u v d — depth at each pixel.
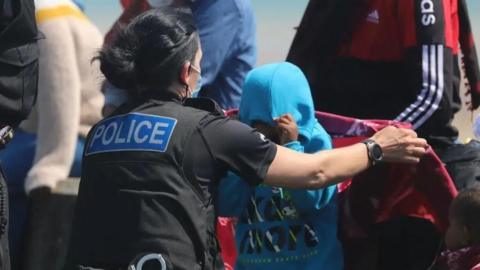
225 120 13.20
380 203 15.76
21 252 18.95
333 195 15.68
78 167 19.20
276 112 15.42
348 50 17.53
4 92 15.15
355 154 13.76
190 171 12.88
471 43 18.16
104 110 17.08
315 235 15.59
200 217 12.84
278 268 15.64
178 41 13.26
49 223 18.64
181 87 13.41
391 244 16.27
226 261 15.94
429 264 16.28
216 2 19.30
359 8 17.33
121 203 12.93
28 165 18.80
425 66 16.91
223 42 19.30
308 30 17.92
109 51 13.41
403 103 17.34
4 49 15.09
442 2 17.06
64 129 18.48
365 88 17.44
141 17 13.44
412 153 14.11
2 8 15.03
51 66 18.45
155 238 12.70
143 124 13.12
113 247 12.89
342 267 15.68
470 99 18.41
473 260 14.57
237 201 15.80
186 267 12.68
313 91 17.81
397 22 17.20
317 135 15.66
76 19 18.86
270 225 15.65
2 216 14.90
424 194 15.82
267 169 13.15
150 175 12.87
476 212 14.62
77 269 13.10
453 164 16.97
